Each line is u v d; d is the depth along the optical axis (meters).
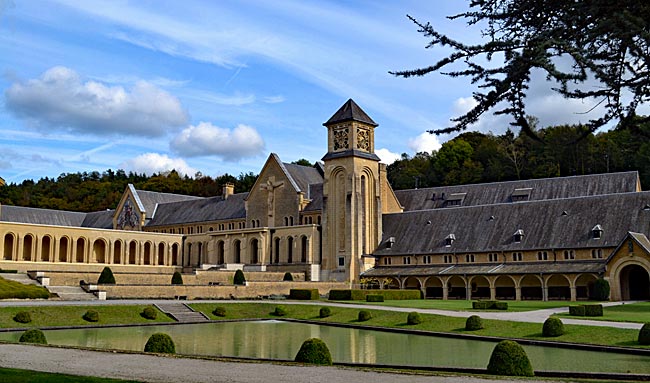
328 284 88.25
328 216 97.06
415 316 50.09
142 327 51.94
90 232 104.75
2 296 61.28
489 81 10.82
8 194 181.75
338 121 98.19
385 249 95.31
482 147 151.38
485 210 90.69
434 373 22.73
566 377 25.95
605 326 41.22
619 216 77.75
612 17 10.01
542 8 10.63
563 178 95.25
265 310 63.88
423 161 168.75
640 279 74.50
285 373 22.20
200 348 38.38
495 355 25.31
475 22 11.03
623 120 10.85
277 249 101.94
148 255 117.06
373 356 34.72
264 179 110.62
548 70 10.02
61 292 68.62
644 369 28.30
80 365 23.88
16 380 18.48
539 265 79.19
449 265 87.62
